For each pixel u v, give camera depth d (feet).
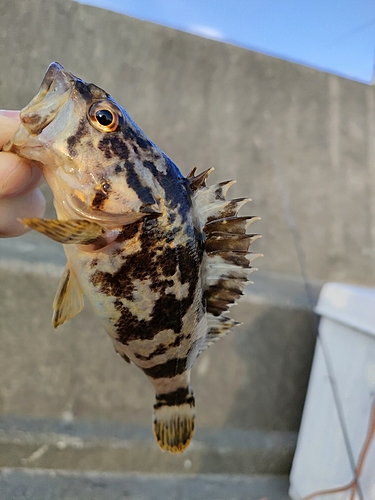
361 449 0.92
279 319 1.27
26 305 1.03
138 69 1.47
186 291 0.53
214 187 0.56
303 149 1.73
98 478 1.03
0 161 0.49
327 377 1.12
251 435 1.21
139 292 0.51
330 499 0.97
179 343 0.56
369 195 1.82
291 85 1.70
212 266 0.57
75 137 0.48
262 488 1.14
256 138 1.66
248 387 1.22
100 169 0.48
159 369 0.57
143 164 0.50
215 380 1.20
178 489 1.06
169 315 0.53
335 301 1.16
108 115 0.49
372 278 1.79
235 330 1.23
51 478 0.99
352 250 1.77
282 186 1.69
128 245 0.49
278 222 1.69
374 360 0.96
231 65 1.61
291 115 1.71
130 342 0.54
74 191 0.48
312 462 1.08
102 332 1.10
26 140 0.48
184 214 0.52
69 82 0.48
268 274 1.64
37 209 0.58
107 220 0.48
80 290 0.55
